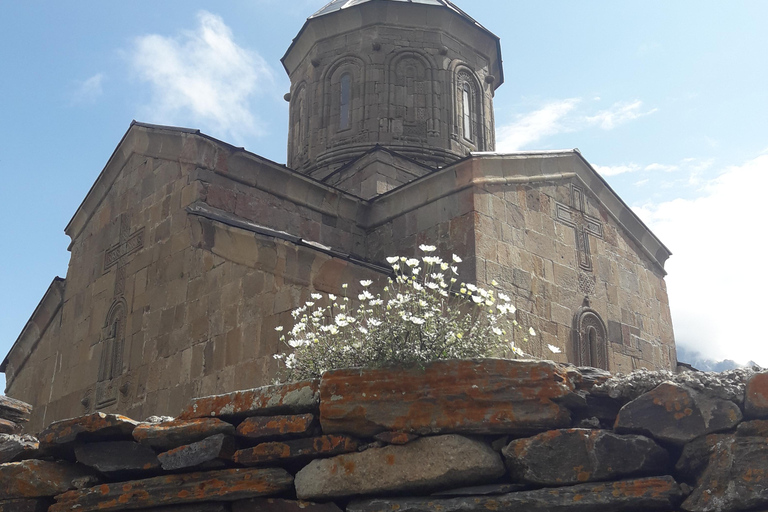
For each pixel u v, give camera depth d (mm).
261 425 5398
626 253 14750
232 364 10422
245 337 10391
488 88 18328
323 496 5121
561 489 4648
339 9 17453
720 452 4414
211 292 11242
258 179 13117
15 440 6367
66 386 13805
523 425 4852
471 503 4766
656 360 14586
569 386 4938
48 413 14031
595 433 4719
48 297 15078
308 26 17844
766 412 4410
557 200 13688
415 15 17406
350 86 17203
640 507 4535
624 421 4754
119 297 13227
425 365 5098
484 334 5922
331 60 17562
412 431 4992
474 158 12523
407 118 16812
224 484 5391
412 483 4914
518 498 4688
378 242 13922
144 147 13789
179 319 11648
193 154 12633
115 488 5707
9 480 6098
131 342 12500
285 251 10227
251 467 5402
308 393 5328
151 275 12594
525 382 4922
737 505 4273
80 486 5906
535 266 12820
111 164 14570
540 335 12414
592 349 13336
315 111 17438
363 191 15133
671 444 4660
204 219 11641
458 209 12562
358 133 16703
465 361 5043
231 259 11055
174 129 13078
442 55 17391
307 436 5289
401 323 5625
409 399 5051
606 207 14594
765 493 4215
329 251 10336
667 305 15445
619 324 13977
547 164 13617
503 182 12852
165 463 5547
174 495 5500
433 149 16594
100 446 5895
